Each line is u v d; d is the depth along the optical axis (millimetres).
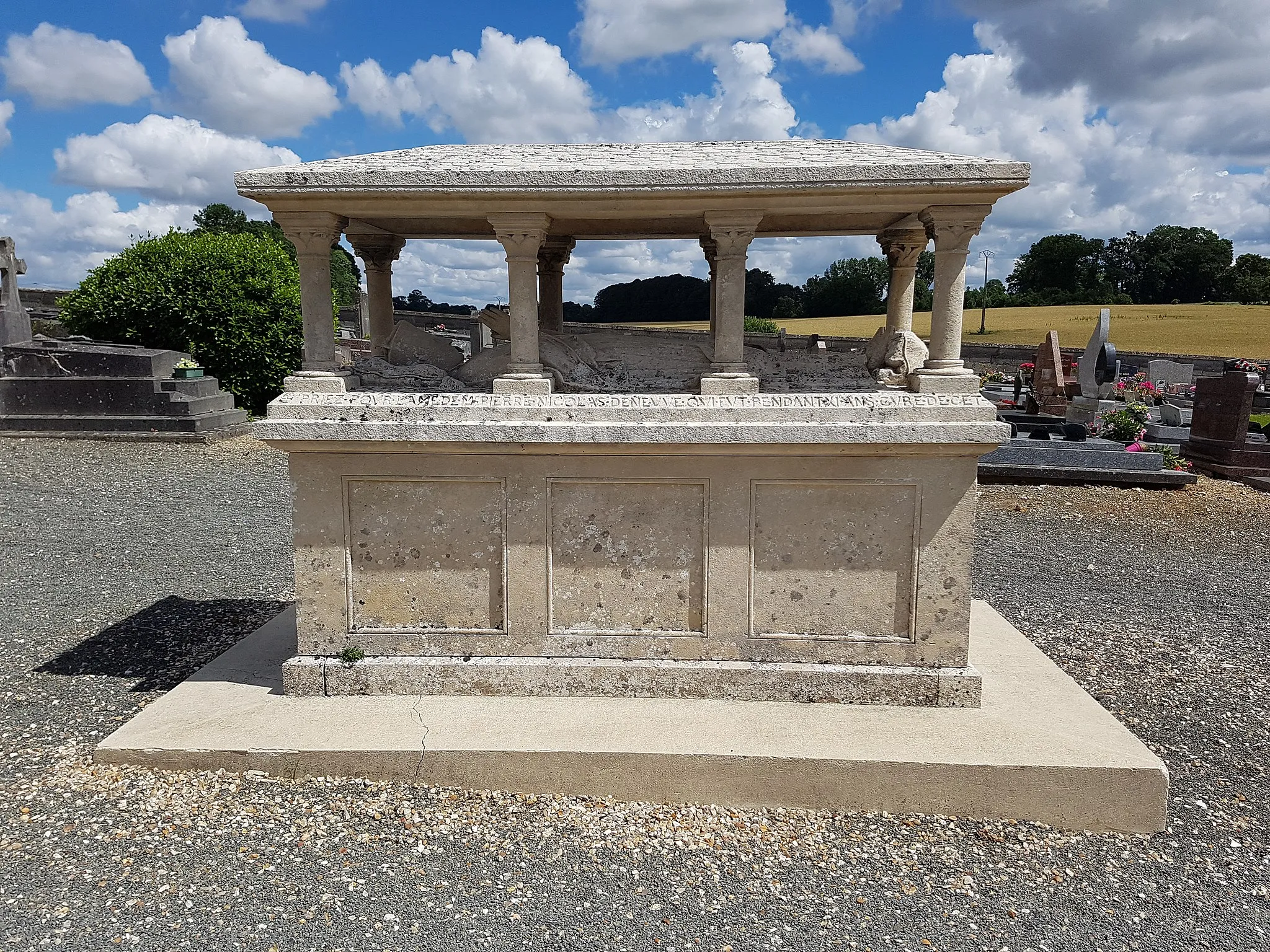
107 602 5613
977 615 4887
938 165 3156
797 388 3682
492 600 3652
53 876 2678
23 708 3941
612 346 4086
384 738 3256
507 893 2656
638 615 3631
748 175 3219
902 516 3500
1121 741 3236
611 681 3596
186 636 4977
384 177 3273
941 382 3424
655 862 2832
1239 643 5145
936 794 3098
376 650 3678
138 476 9867
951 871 2826
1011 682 3811
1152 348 36031
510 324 3594
